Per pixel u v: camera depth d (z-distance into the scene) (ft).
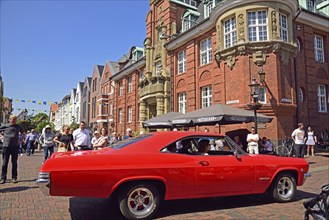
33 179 29.53
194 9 85.05
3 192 23.20
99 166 15.11
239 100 52.34
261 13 53.36
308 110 58.95
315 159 45.47
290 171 20.54
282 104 50.24
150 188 16.19
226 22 57.72
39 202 20.04
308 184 26.73
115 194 16.44
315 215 13.70
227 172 17.79
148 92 81.05
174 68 77.30
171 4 82.28
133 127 101.45
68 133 34.17
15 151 27.48
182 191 16.74
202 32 65.87
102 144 39.45
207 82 64.28
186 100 71.05
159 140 17.33
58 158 14.92
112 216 16.72
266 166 19.16
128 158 15.87
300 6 60.03
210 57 65.21
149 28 91.86
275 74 50.80
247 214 17.06
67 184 14.53
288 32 54.75
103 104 133.59
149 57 89.04
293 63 54.65
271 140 49.57
